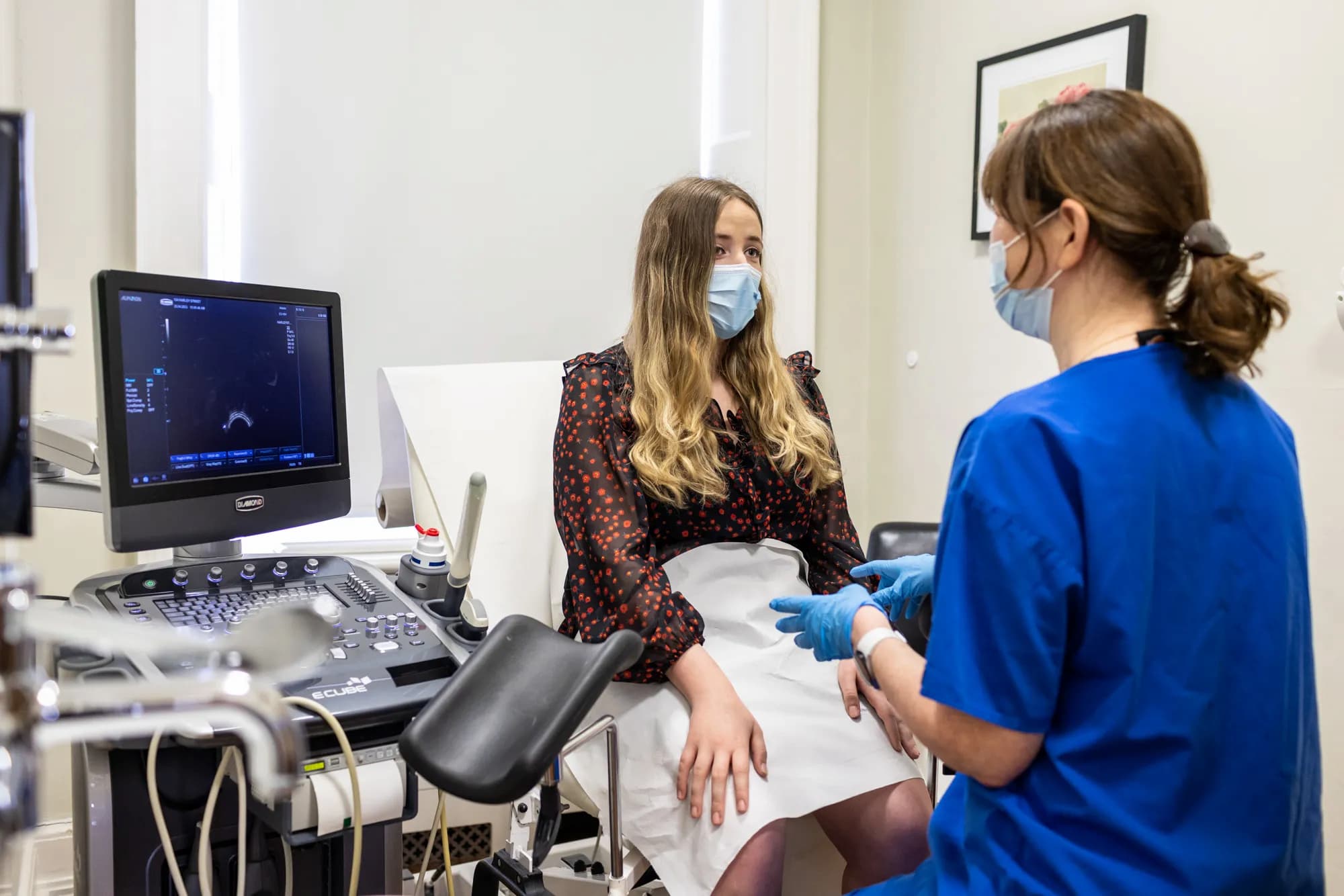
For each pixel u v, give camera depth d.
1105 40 2.01
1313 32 1.68
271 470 1.47
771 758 1.38
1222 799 0.89
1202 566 0.88
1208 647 0.88
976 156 2.32
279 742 0.50
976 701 0.88
